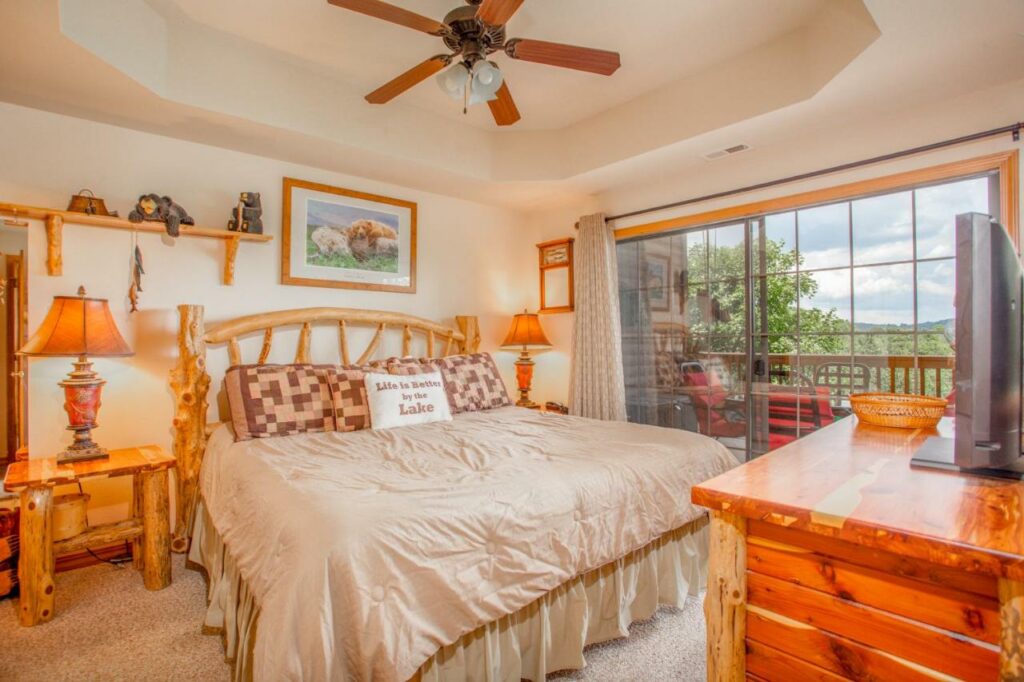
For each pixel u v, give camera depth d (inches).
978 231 37.9
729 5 84.5
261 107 98.8
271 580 48.6
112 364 98.0
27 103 89.4
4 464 92.2
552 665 63.9
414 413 106.3
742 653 36.7
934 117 92.8
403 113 120.3
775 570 35.6
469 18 69.3
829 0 82.7
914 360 97.7
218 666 64.7
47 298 91.8
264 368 102.6
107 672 63.4
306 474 66.8
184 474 97.0
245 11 85.9
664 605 80.6
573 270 158.4
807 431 111.9
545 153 136.2
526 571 58.2
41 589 74.2
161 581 85.1
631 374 148.3
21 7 64.7
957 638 28.2
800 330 113.3
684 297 135.3
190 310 98.2
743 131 105.0
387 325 136.6
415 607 48.6
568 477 67.7
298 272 121.9
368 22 88.9
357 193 132.0
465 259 156.6
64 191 93.6
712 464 85.1
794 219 114.4
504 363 167.0
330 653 43.4
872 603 31.3
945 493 35.3
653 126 114.7
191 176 107.9
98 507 97.3
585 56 77.9
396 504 54.7
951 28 70.1
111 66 77.5
